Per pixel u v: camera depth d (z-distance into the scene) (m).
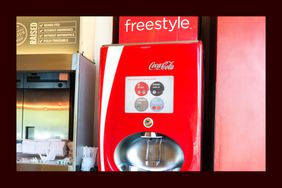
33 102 2.27
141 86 1.64
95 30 2.37
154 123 1.61
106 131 1.67
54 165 1.86
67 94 2.22
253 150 1.58
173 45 1.62
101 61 1.70
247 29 1.62
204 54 2.10
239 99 1.61
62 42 2.27
